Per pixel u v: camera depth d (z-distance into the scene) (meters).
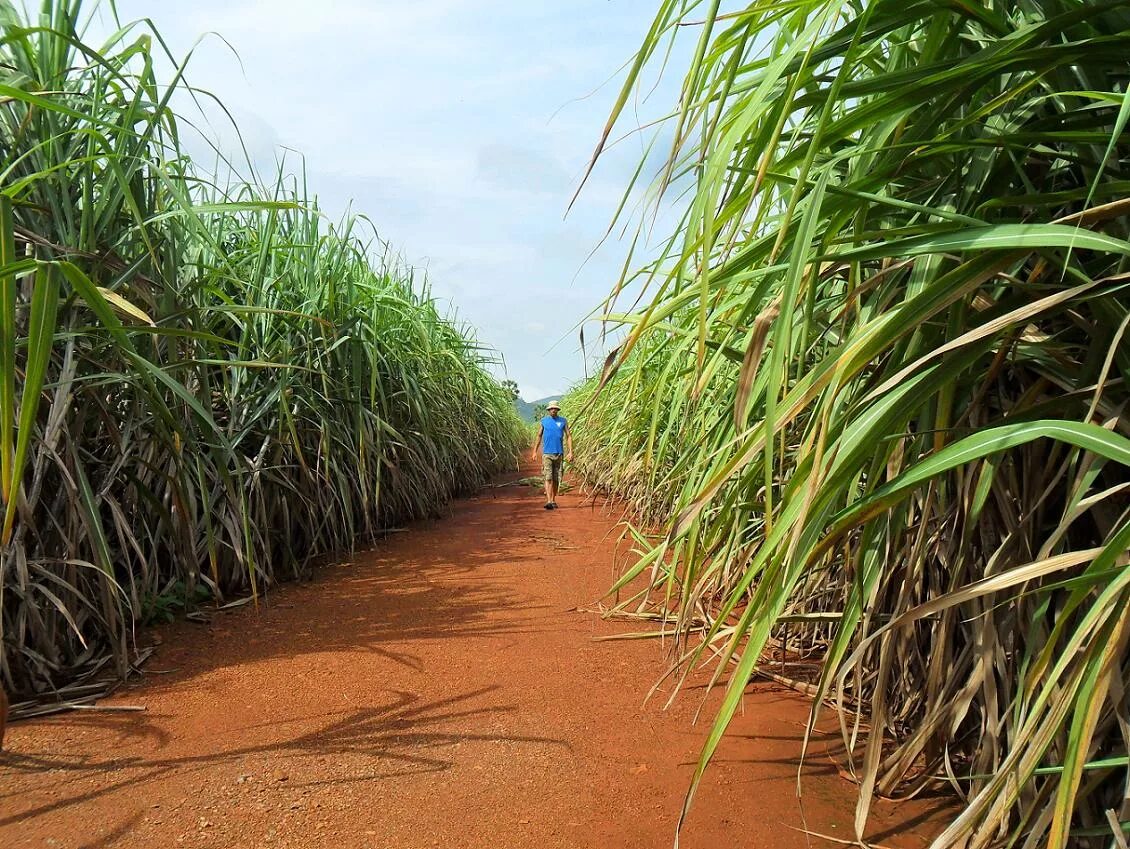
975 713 1.83
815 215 1.05
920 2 1.17
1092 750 1.29
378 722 2.42
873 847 1.62
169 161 3.18
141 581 3.47
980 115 1.19
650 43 1.14
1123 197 1.24
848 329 1.92
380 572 4.72
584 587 4.34
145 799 1.91
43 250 2.63
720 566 2.19
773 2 1.20
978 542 1.71
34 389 1.47
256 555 4.18
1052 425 1.04
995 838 1.42
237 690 2.69
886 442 1.39
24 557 2.49
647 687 2.72
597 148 1.18
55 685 2.68
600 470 8.52
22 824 1.78
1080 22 1.17
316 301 5.20
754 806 1.85
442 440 7.86
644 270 1.94
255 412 4.34
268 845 1.71
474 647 3.21
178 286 3.32
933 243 1.11
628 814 1.83
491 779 2.03
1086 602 1.36
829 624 2.76
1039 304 1.06
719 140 1.36
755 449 1.26
